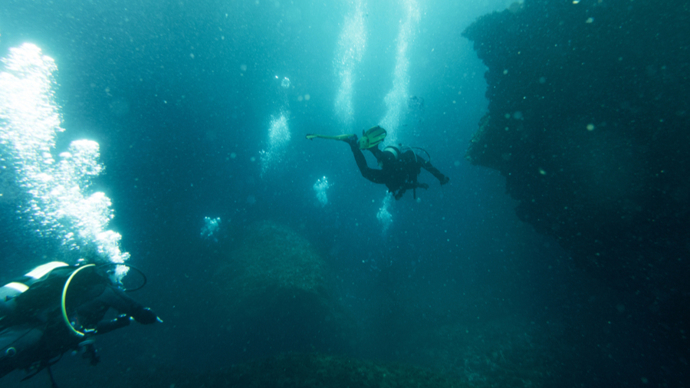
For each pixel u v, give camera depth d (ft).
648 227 21.33
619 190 21.99
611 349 29.63
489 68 31.86
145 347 39.32
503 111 28.37
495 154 30.78
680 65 18.16
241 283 40.83
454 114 89.04
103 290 6.27
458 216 75.92
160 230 80.02
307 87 128.06
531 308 45.83
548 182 27.17
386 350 40.96
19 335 5.08
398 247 76.84
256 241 51.24
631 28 19.97
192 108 116.37
